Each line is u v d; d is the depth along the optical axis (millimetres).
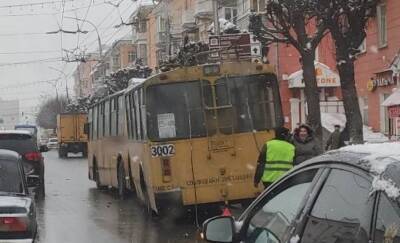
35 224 8930
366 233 3242
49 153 64062
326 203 3729
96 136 22609
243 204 13406
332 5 17500
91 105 24172
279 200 4355
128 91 15422
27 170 18031
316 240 3656
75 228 13133
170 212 13531
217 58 15164
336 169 3732
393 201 3113
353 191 3488
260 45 21078
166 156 12820
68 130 53000
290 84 35406
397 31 24312
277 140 11688
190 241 11219
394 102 21547
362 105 28219
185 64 14938
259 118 13125
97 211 15930
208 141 12891
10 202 8273
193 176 12820
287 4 18203
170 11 58750
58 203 17859
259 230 4457
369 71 27219
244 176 12945
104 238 11844
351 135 18516
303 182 4082
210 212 14297
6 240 7957
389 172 3230
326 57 35469
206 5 49812
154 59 65188
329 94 35312
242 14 41031
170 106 12961
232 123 13016
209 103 13008
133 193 18344
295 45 19156
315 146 12406
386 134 25469
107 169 20469
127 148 16438
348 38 18297
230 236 4660
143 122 13242
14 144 17984
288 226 4035
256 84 13203
